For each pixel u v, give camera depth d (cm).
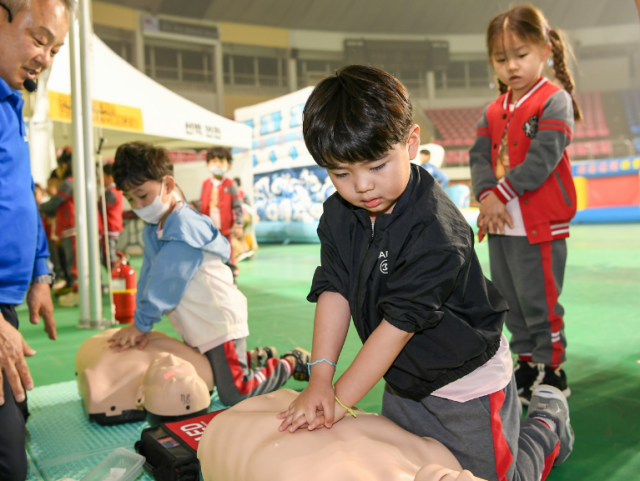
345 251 102
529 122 175
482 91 2114
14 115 134
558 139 167
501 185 170
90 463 140
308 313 333
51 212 424
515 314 184
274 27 1938
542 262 173
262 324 303
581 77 2094
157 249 184
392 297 92
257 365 203
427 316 91
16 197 131
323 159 82
